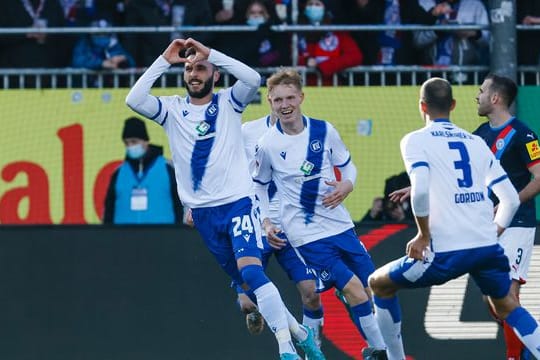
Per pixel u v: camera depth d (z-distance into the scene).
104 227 30.69
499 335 30.41
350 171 27.45
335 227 27.69
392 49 33.00
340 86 31.56
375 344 26.91
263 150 27.34
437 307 30.53
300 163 27.19
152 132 31.03
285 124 27.14
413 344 30.45
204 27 31.72
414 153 23.20
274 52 32.31
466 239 23.20
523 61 33.44
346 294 27.14
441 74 32.12
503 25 31.33
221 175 25.17
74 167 31.02
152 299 30.56
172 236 30.72
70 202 31.02
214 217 25.31
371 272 27.84
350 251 27.72
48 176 31.03
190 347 30.48
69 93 31.19
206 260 30.67
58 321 30.56
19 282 30.64
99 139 31.06
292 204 27.50
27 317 30.59
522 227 27.72
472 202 23.36
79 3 33.38
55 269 30.64
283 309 24.72
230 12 33.00
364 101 31.33
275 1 32.72
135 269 30.64
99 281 30.61
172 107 25.42
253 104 31.19
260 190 27.67
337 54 31.92
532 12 34.19
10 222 30.92
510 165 27.83
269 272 30.61
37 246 30.69
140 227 30.72
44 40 32.72
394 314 24.66
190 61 25.06
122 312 30.56
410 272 23.61
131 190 30.95
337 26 31.64
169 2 32.72
